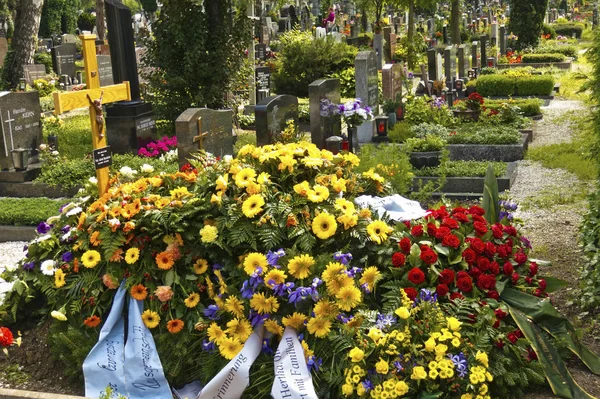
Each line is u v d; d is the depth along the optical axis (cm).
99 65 1909
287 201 527
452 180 1073
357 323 477
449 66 2291
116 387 500
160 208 532
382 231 523
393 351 448
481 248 516
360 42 3216
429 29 4288
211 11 1591
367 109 1245
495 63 3019
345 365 464
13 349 555
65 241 562
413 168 1123
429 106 1540
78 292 534
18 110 1226
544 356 477
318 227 513
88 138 1505
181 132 977
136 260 525
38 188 1178
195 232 529
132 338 507
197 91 1597
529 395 469
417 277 495
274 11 3838
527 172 1181
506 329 484
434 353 446
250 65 1850
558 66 2895
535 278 546
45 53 3325
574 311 619
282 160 549
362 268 520
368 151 895
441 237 523
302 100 2139
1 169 1209
